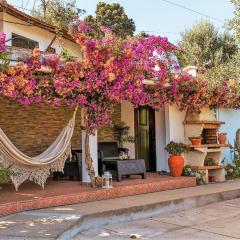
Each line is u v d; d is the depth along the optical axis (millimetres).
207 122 9430
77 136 9570
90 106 7047
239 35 9336
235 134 11883
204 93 9070
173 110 9391
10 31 9711
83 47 6574
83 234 5391
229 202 7910
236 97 9945
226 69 10156
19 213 5785
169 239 5203
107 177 7281
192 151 9312
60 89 6395
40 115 8898
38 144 8828
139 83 7281
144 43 7430
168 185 8211
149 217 6523
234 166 10750
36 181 6914
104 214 5895
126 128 10312
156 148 9742
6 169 6277
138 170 8305
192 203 7348
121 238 5230
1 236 4590
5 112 8289
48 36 11070
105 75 6656
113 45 6777
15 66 5941
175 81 8430
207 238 5258
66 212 5824
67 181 8102
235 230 5684
